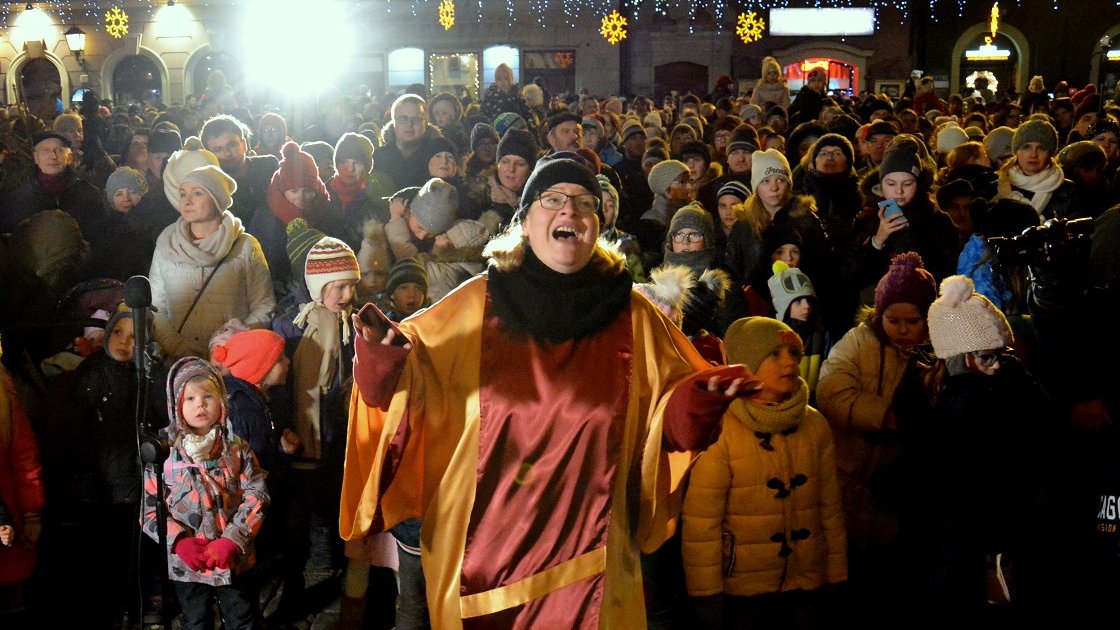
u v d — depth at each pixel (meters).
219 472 4.15
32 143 10.88
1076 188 7.47
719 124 10.66
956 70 31.48
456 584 3.17
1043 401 4.26
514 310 3.16
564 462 3.11
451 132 9.75
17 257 6.39
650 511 3.27
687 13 29.91
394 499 3.30
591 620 3.14
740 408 4.02
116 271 6.81
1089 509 4.42
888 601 4.70
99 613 4.71
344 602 4.49
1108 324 4.67
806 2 30.22
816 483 4.12
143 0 28.97
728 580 4.08
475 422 3.13
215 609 4.73
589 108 14.44
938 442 4.29
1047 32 31.14
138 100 28.92
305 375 5.10
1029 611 4.52
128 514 4.90
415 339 3.17
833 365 4.91
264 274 5.80
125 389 4.88
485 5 28.91
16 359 5.69
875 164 8.86
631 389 3.17
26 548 4.41
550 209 3.12
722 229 6.80
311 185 6.43
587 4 28.94
